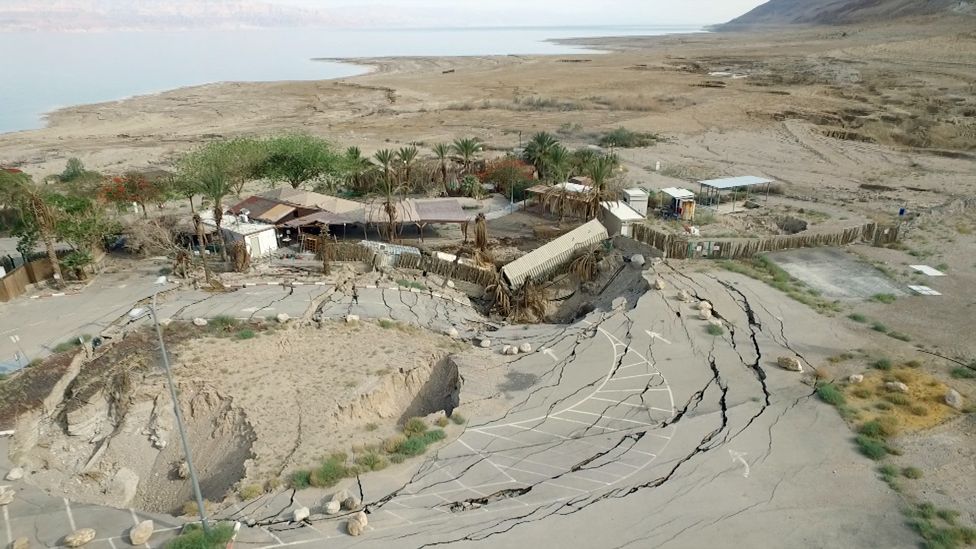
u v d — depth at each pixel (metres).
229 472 28.22
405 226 65.50
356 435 29.81
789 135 104.25
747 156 91.38
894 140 99.06
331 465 26.53
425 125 123.62
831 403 30.56
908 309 41.28
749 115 120.69
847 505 23.69
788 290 44.38
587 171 70.06
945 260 49.81
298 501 24.59
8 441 29.28
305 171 70.50
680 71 197.25
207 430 31.39
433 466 26.69
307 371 34.75
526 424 29.84
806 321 39.72
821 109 121.25
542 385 33.44
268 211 59.00
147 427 31.39
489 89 172.88
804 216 61.28
